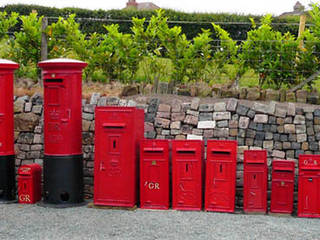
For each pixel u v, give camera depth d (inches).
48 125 222.2
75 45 302.7
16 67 233.6
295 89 279.3
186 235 179.9
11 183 233.6
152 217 204.7
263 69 288.4
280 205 212.8
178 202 218.7
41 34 305.7
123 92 279.7
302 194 210.1
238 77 294.8
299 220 204.7
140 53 301.6
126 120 217.5
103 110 219.1
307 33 284.5
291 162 212.2
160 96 273.4
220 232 184.4
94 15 555.5
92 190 249.1
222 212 215.5
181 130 249.0
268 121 241.6
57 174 221.5
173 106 251.1
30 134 261.1
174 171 218.5
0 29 328.8
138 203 230.1
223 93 272.5
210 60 299.0
